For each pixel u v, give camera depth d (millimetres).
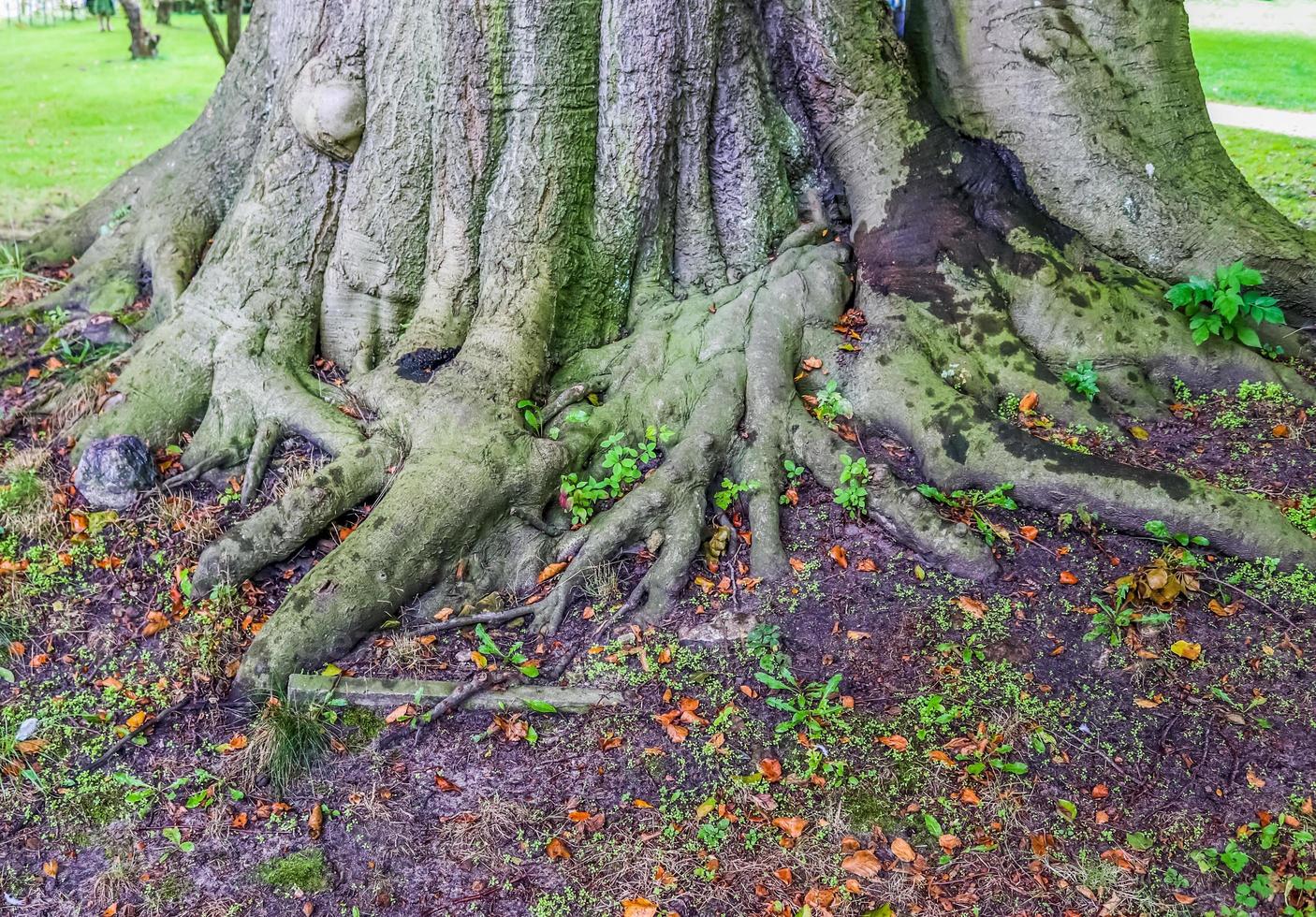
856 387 4848
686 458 4520
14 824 3500
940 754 3506
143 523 4664
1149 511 4184
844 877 3166
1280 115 8758
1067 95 5320
